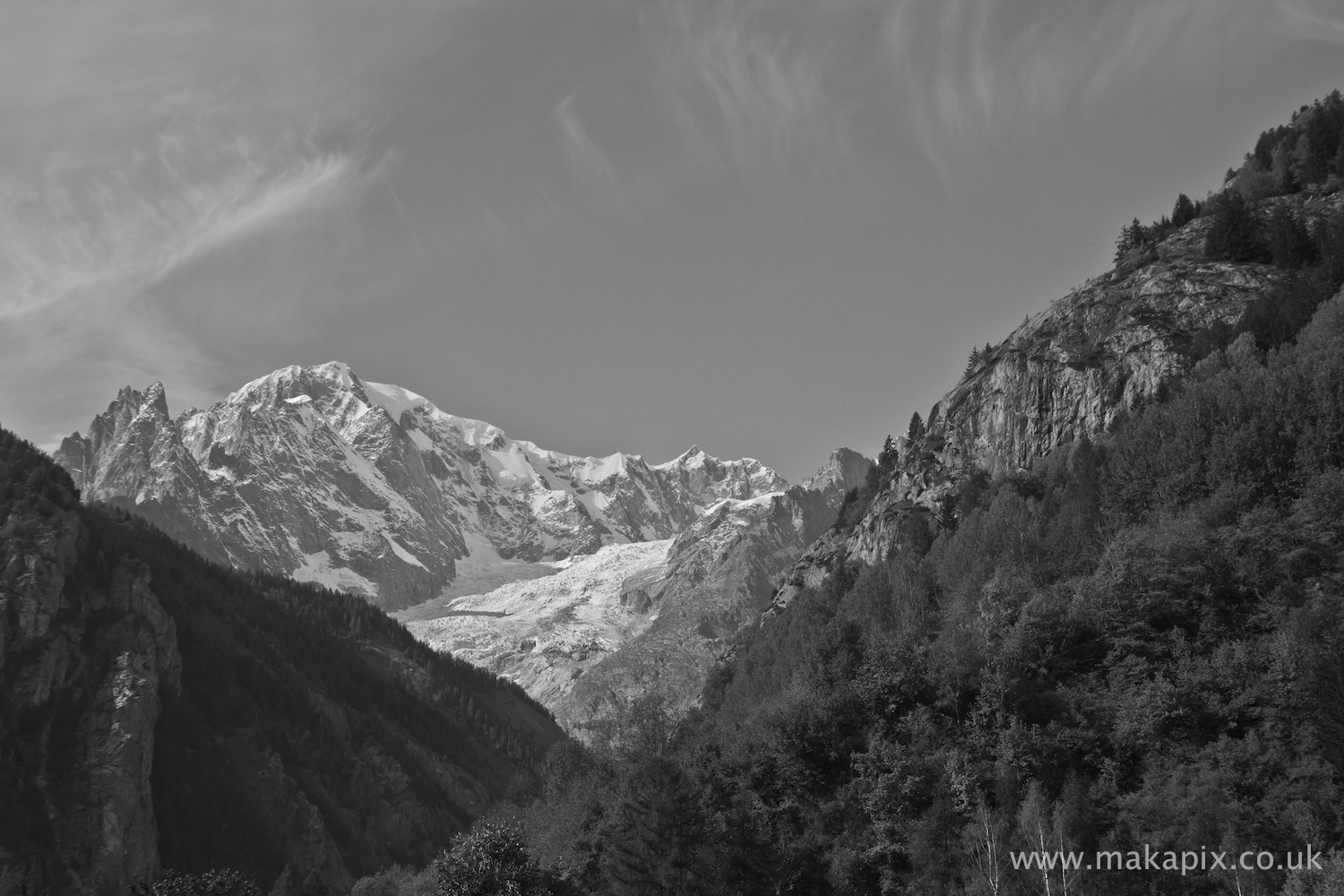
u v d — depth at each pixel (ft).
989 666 451.53
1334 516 444.55
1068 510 542.16
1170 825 364.17
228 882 428.97
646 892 378.94
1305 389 497.87
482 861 408.26
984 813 379.55
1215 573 447.01
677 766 416.46
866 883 398.42
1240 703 393.70
